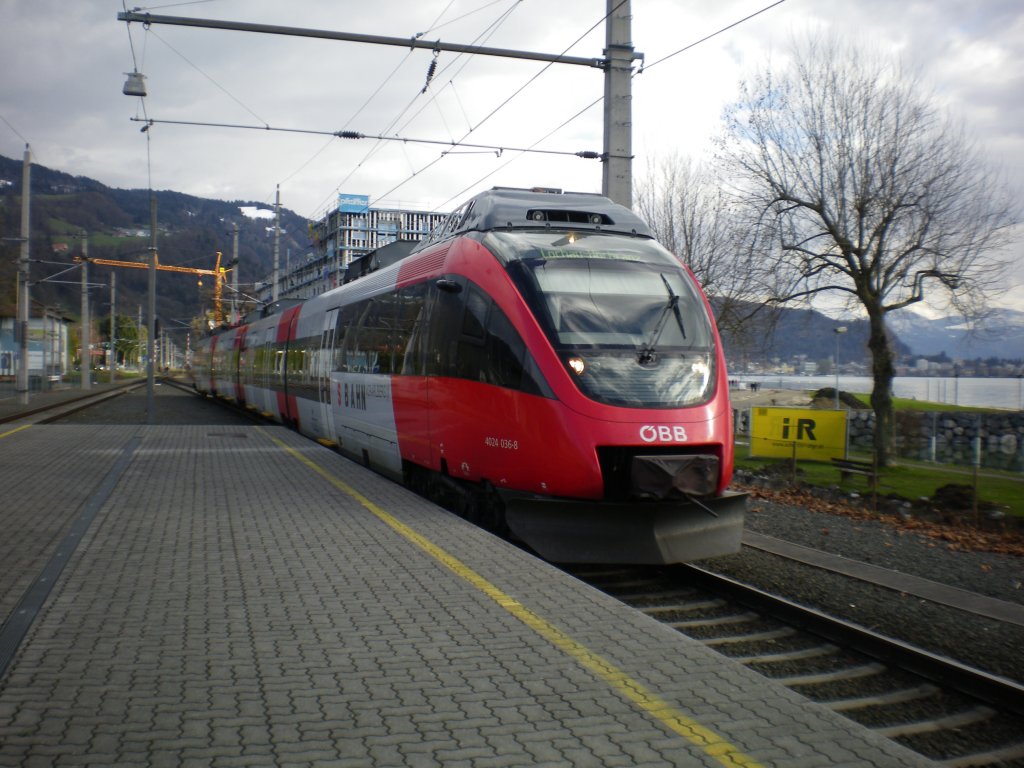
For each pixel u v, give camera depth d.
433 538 8.38
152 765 3.57
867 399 38.53
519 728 4.05
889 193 19.98
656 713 4.26
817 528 12.23
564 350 8.88
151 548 7.80
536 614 5.91
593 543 8.45
